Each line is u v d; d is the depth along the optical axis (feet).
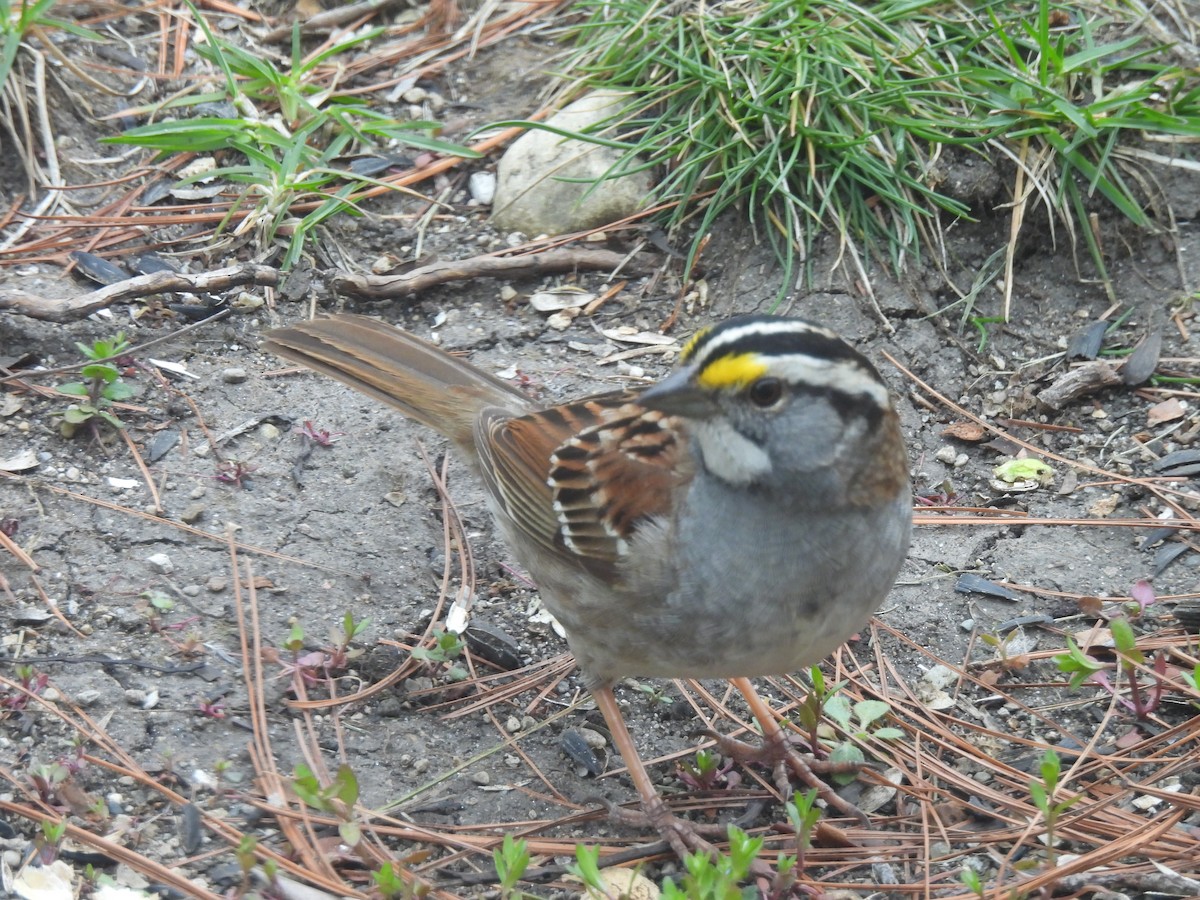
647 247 40.52
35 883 23.79
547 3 46.75
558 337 38.63
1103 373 36.78
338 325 32.27
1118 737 28.32
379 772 27.48
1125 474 35.09
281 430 35.01
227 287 38.22
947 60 41.29
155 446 34.01
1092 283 39.47
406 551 32.53
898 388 37.37
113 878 24.30
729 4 42.63
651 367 37.60
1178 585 31.81
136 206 40.27
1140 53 40.83
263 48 45.39
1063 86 40.65
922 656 30.73
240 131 40.78
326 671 29.14
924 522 34.14
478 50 45.75
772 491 23.67
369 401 36.09
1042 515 34.30
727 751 28.27
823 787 27.43
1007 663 30.04
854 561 24.21
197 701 27.99
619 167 40.40
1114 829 25.75
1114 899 24.02
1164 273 39.17
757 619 24.40
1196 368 37.04
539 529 26.96
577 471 25.94
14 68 41.04
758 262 39.42
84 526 31.58
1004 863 24.49
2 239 38.75
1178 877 23.98
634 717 29.71
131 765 26.43
